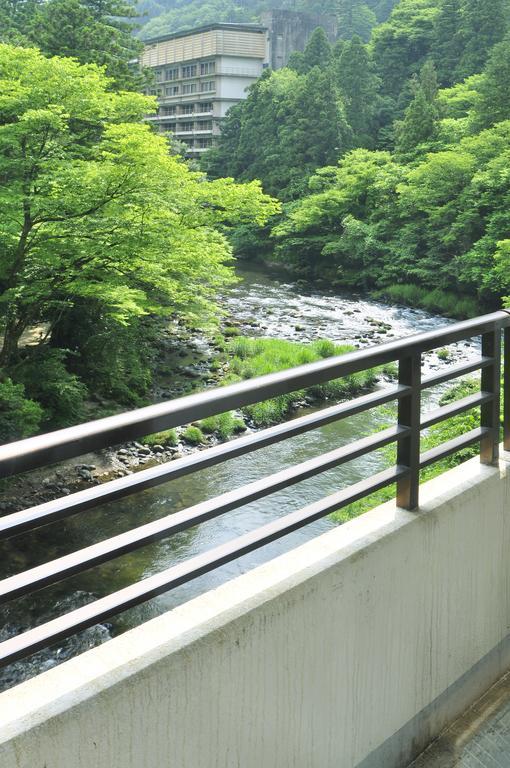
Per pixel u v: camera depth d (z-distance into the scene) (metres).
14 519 1.33
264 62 89.75
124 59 33.12
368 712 2.12
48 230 14.71
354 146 49.12
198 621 1.66
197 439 15.09
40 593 9.38
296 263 42.25
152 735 1.51
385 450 14.15
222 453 1.66
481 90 38.53
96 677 1.46
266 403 16.72
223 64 79.88
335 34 93.31
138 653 1.53
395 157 41.69
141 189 14.95
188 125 84.44
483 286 28.97
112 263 15.87
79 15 29.31
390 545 2.12
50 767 1.35
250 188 18.39
